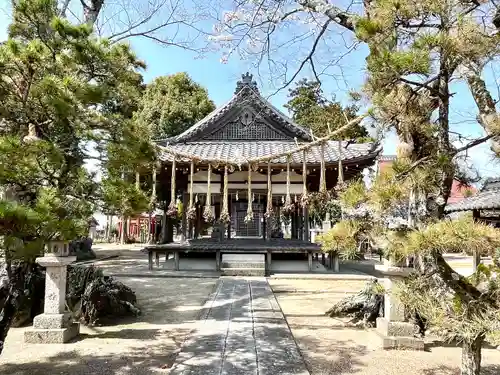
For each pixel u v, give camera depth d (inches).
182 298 385.4
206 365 190.4
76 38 189.0
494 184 515.5
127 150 216.2
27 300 281.9
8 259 168.9
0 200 149.3
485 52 122.6
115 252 935.0
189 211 365.1
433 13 123.8
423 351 227.3
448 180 153.4
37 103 185.3
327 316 315.0
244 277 542.6
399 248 131.9
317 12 259.1
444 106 147.4
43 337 234.8
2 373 186.9
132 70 224.1
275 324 271.3
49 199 163.8
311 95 895.7
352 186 154.4
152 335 254.5
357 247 146.9
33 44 170.6
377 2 133.5
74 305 303.9
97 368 193.6
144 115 965.2
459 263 773.3
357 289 455.8
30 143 172.2
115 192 204.7
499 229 125.4
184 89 1034.1
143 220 1325.0
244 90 687.1
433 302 146.6
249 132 697.0
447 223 125.0
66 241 190.2
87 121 207.9
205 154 625.9
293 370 184.9
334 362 206.4
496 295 139.1
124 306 300.8
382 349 229.5
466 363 151.8
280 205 711.7
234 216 719.7
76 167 197.8
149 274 551.5
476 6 129.8
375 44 129.9
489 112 142.3
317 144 321.1
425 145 156.1
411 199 149.4
